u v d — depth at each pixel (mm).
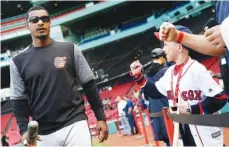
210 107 2367
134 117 13250
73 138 2775
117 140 13164
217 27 1261
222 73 2027
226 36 1178
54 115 2816
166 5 35750
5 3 38344
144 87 2877
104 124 3041
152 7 36438
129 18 38406
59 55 2908
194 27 32531
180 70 2572
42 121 2861
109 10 37719
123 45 37094
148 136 11633
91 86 3055
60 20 38781
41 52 2914
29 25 2945
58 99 2816
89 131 2869
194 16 32531
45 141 2867
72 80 2932
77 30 39688
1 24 39938
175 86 2580
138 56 36594
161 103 4039
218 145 2416
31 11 2939
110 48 37594
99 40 37438
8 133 26688
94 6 37750
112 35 37094
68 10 39219
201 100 2473
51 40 3020
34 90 2879
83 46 37969
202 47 1634
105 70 37156
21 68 2924
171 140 2900
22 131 2885
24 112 2961
